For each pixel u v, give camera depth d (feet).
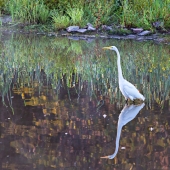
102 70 78.79
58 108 55.93
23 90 64.23
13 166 39.63
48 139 45.68
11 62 84.43
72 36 112.16
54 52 94.94
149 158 41.57
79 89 65.57
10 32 115.34
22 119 51.55
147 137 46.70
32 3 118.93
